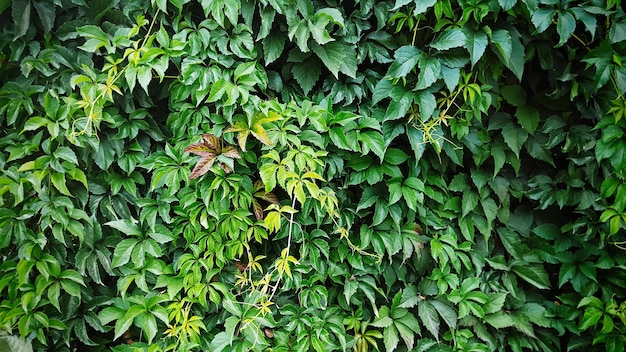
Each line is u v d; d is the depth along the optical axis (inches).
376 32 72.4
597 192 79.1
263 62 71.7
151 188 65.8
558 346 81.1
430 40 73.1
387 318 75.3
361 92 72.1
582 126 78.4
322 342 70.8
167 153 65.9
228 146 65.9
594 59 73.4
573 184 79.4
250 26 66.5
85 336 68.3
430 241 76.8
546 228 81.9
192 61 65.0
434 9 68.0
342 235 70.9
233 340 67.6
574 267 80.4
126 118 68.7
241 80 64.8
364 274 75.5
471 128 76.9
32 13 68.2
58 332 67.5
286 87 73.2
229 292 68.1
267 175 62.1
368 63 75.1
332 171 70.2
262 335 66.8
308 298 73.0
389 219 75.1
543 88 80.0
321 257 73.3
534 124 77.1
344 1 73.1
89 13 68.2
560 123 78.6
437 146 70.1
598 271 81.6
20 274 63.6
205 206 67.5
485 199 79.3
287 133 66.8
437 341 75.1
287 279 69.4
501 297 78.3
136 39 67.3
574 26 69.1
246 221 67.2
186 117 67.4
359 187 75.5
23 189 65.0
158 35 63.5
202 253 69.2
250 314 67.0
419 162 75.3
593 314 77.7
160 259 70.1
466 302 76.2
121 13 67.6
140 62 62.3
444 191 77.2
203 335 70.4
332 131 67.9
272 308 72.2
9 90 66.0
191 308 69.4
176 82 68.1
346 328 75.8
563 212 83.5
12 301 65.1
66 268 68.9
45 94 66.2
